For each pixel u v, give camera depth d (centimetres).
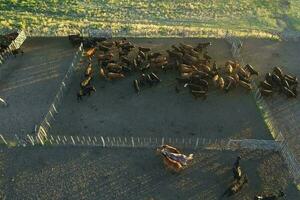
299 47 3922
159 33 4044
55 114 3100
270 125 3039
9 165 2712
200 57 3653
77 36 3750
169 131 2983
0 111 3128
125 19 4359
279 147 2827
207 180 2631
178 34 4022
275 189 2592
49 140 2883
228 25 4359
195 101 3234
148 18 4400
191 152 2812
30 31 3984
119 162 2738
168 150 2717
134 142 2875
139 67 3462
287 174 2683
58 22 4234
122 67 3406
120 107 3175
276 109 3209
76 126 3006
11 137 2912
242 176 2606
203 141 2897
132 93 3300
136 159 2759
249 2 4831
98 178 2633
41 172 2667
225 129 3009
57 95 3203
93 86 3338
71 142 2870
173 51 3556
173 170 2677
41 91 3306
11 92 3294
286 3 4847
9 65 3562
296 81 3350
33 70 3509
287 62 3712
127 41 3803
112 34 3962
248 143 2848
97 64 3572
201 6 4681
